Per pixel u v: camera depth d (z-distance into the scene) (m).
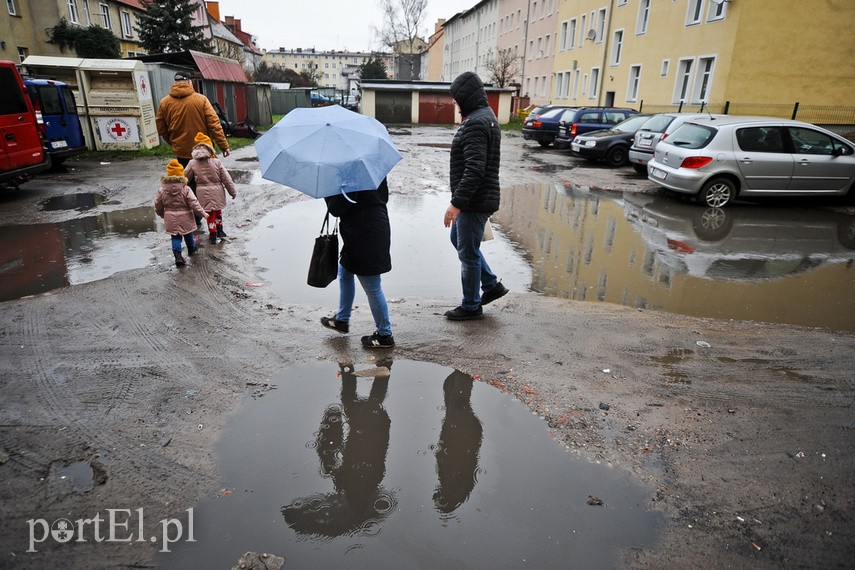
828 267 6.63
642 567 2.27
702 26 22.06
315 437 3.11
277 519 2.49
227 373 3.76
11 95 9.62
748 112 20.72
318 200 10.07
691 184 10.05
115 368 3.77
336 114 3.70
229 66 25.19
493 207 4.28
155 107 16.83
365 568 2.24
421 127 34.19
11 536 2.35
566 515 2.56
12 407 3.27
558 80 40.25
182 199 5.81
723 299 5.50
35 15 29.83
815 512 2.60
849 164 10.13
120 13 38.97
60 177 11.87
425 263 6.49
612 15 30.44
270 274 5.86
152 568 2.21
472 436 3.15
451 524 2.49
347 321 4.42
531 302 5.25
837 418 3.35
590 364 4.01
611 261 6.70
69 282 5.46
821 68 20.31
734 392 3.65
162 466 2.82
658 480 2.81
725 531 2.48
